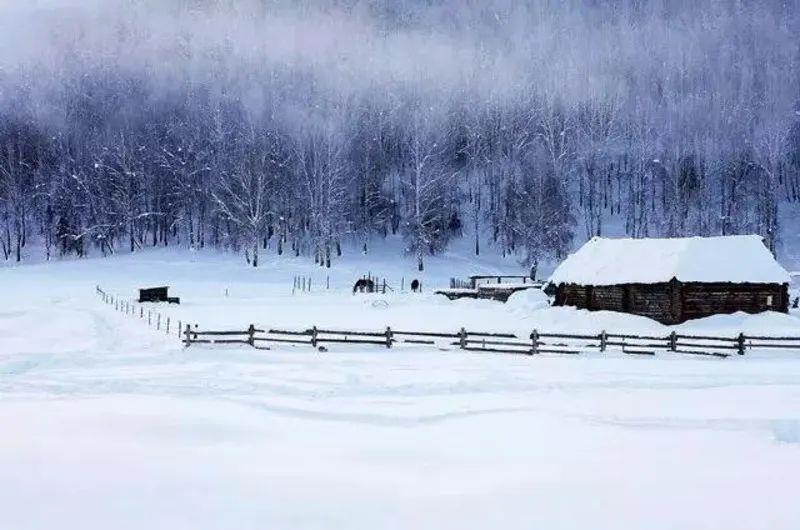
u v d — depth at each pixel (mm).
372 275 75062
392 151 108625
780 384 22078
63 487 10727
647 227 94500
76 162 97125
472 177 110375
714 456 13242
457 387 21219
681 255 40844
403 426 16203
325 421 16688
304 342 30359
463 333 30234
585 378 22953
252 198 84000
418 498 10453
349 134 99312
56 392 20188
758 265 40906
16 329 36344
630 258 43188
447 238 90562
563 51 141875
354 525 9188
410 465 12633
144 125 104000
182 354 27938
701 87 122312
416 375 23438
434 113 109375
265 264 78000
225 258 81125
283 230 87000
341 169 87125
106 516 9367
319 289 63781
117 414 16938
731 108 113125
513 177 96500
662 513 9641
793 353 29531
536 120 110000
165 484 11023
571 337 29656
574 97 114500
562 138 100250
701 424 16266
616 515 9578
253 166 85500
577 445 14273
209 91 109562
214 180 88750
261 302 51438
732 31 142500
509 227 90125
